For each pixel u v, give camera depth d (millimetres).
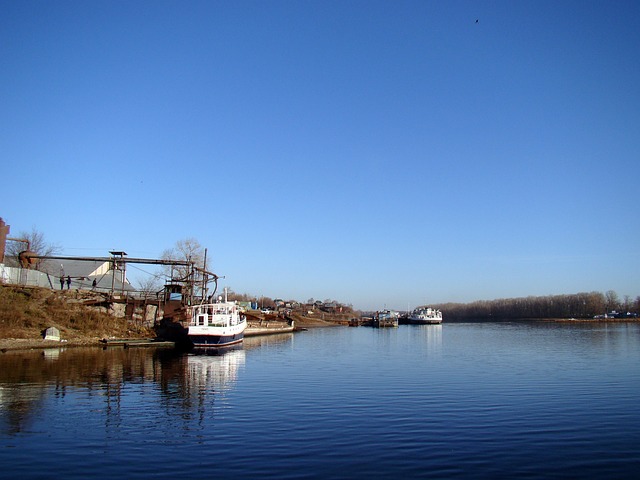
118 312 86688
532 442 25547
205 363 57125
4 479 19734
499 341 106625
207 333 73938
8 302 71125
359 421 29422
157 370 49812
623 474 21172
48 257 85000
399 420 29797
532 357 69500
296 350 80938
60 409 31688
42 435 25859
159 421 28969
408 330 178125
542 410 32906
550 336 126312
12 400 34062
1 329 66875
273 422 29000
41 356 58500
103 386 39906
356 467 21547
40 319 72938
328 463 21984
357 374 49625
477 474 20969
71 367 49844
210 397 36312
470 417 30750
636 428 28422
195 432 26688
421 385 42594
